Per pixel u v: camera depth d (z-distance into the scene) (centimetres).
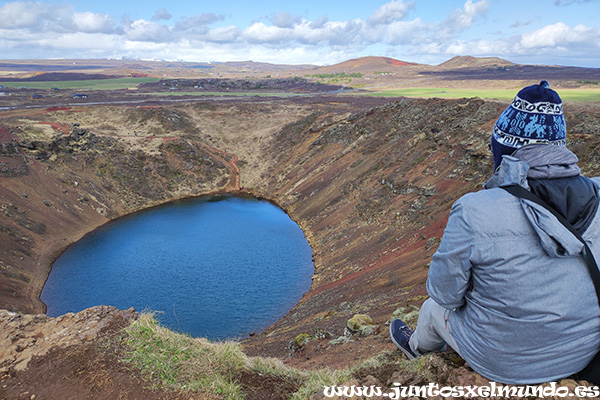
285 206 7600
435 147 5378
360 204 5550
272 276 4803
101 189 7831
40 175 7112
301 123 10369
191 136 10881
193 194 8819
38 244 5806
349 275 3944
